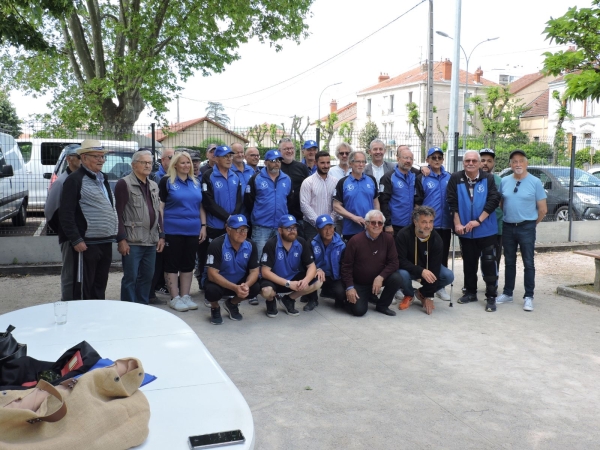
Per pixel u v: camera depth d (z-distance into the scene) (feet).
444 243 23.18
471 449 11.12
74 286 18.07
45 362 9.42
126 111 59.26
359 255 20.25
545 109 141.08
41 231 35.96
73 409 7.24
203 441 7.30
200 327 18.83
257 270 19.52
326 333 18.37
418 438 11.51
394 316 20.51
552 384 14.40
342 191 22.30
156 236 19.80
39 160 42.60
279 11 59.36
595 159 50.83
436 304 22.29
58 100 65.41
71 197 17.17
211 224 21.93
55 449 6.72
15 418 6.80
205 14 56.70
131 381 7.97
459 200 21.75
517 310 21.53
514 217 21.57
